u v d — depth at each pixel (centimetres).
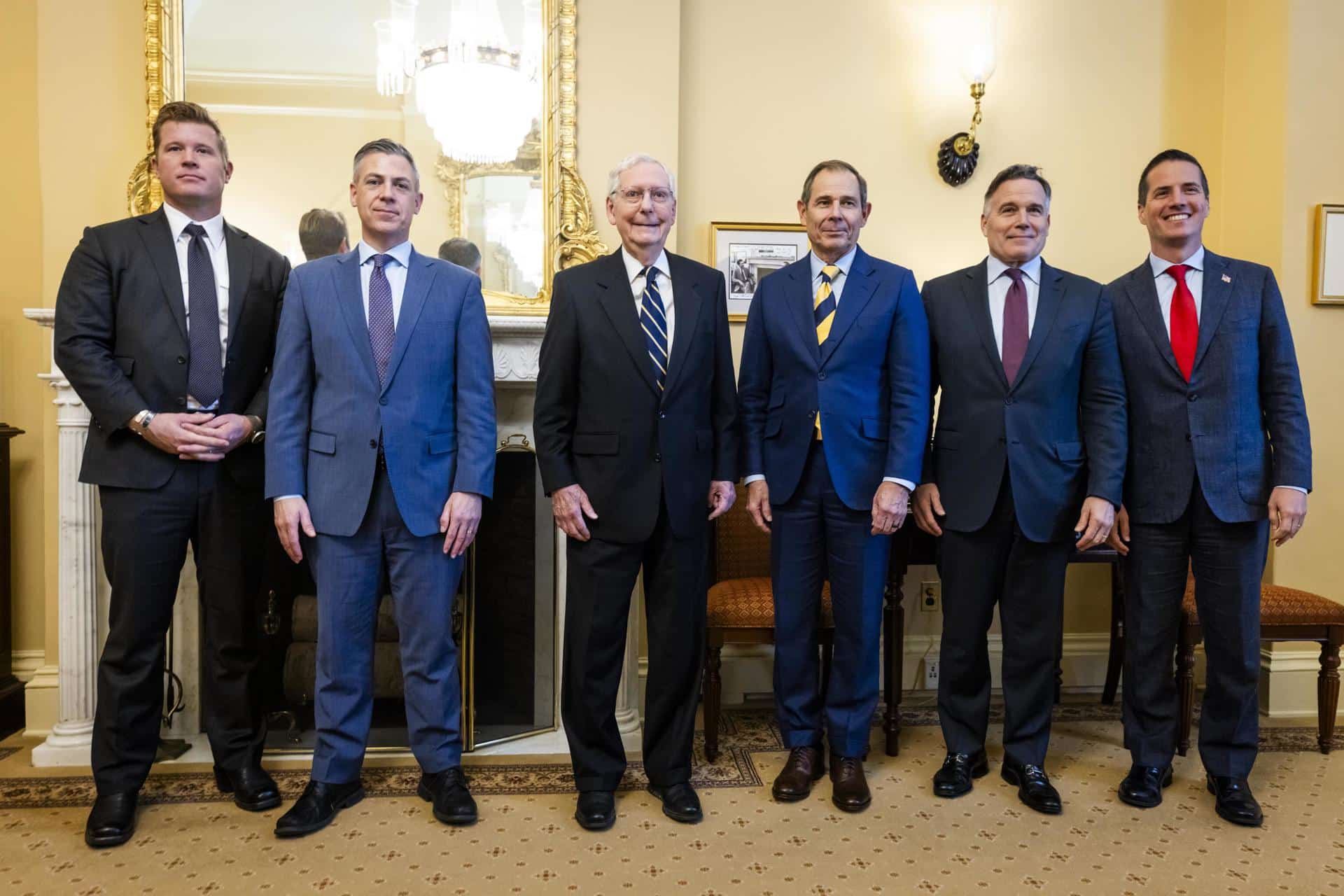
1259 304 213
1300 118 289
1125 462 212
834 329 214
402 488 200
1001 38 312
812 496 217
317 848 190
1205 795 219
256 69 261
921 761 244
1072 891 173
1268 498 209
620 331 200
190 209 206
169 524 198
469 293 212
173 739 248
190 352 201
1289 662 291
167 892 171
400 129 265
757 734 268
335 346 201
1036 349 213
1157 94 316
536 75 269
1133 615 219
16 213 284
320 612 203
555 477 201
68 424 238
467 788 215
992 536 216
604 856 186
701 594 207
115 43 256
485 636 263
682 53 299
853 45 306
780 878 177
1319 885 175
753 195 302
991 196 220
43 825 201
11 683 276
